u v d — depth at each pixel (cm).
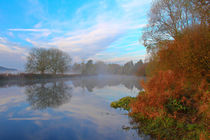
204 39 582
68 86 2064
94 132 514
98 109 820
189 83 650
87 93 1409
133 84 2383
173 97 648
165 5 1277
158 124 533
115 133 505
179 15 1116
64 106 885
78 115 706
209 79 582
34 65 3481
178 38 788
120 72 9144
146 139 454
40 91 1512
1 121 618
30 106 876
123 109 815
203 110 482
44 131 523
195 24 697
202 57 574
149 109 652
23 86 1970
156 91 702
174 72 701
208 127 417
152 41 1404
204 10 658
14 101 1014
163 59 785
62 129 540
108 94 1347
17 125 576
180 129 468
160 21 1362
